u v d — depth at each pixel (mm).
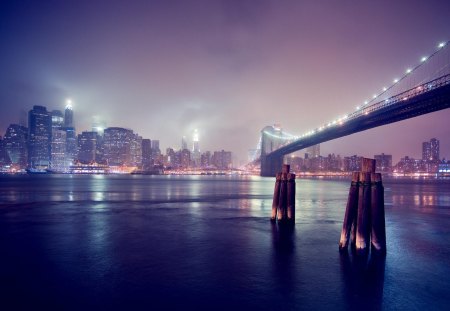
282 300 10438
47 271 12945
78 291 11031
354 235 14391
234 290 11172
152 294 10828
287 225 22328
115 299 10430
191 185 86938
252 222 24109
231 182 113938
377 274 12547
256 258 14734
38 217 26531
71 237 19031
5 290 11094
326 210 31547
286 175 22516
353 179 14344
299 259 14508
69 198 43688
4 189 62906
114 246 16906
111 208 32750
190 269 13234
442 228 22344
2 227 22047
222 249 16312
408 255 15227
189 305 10055
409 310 9836
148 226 22609
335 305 10133
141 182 107188
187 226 22594
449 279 12164
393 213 30125
